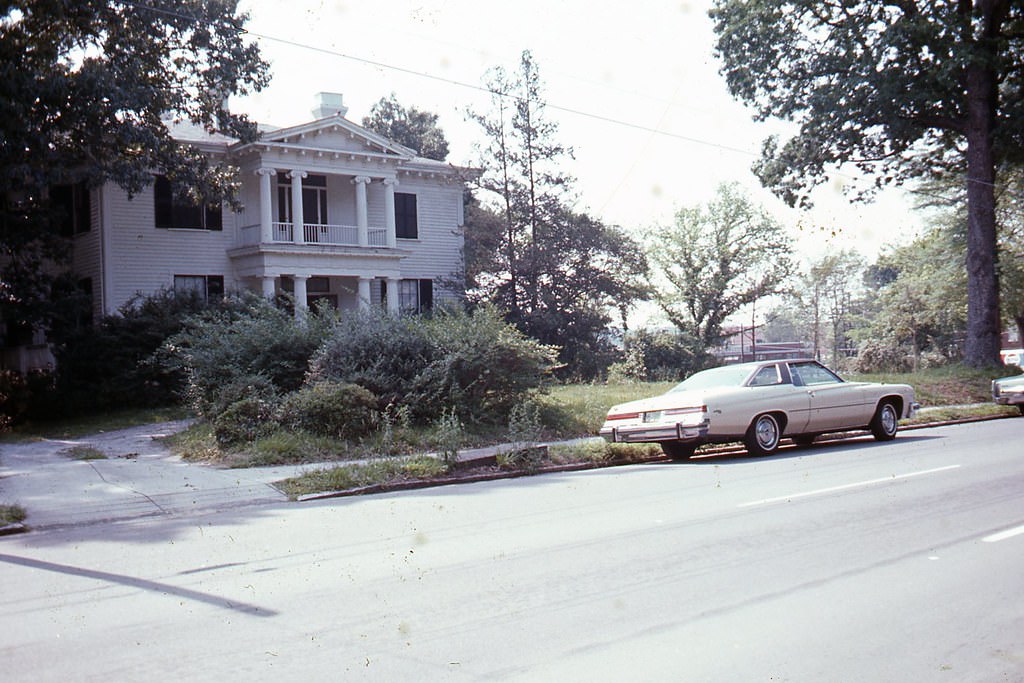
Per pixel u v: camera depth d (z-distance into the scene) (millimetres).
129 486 11297
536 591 5887
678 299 59750
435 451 14141
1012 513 8289
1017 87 29906
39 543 8383
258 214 31875
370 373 16188
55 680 4441
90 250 29734
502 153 37594
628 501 9578
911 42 26109
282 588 6160
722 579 6121
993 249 28719
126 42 24125
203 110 27047
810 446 15500
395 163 34188
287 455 13484
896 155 30984
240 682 4332
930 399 24047
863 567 6395
